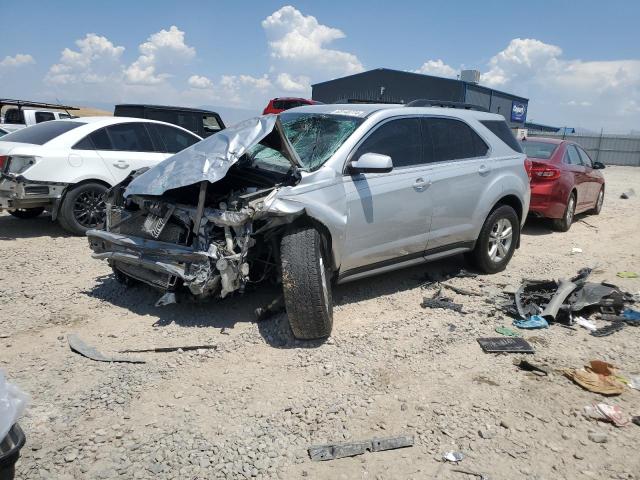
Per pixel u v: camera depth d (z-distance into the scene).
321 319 4.26
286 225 4.41
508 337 4.59
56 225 8.58
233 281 4.29
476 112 6.38
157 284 4.54
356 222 4.82
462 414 3.43
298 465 2.93
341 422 3.32
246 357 4.12
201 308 5.03
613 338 4.69
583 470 2.95
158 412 3.37
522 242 8.70
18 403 2.21
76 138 7.76
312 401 3.53
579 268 7.04
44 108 16.12
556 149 9.63
